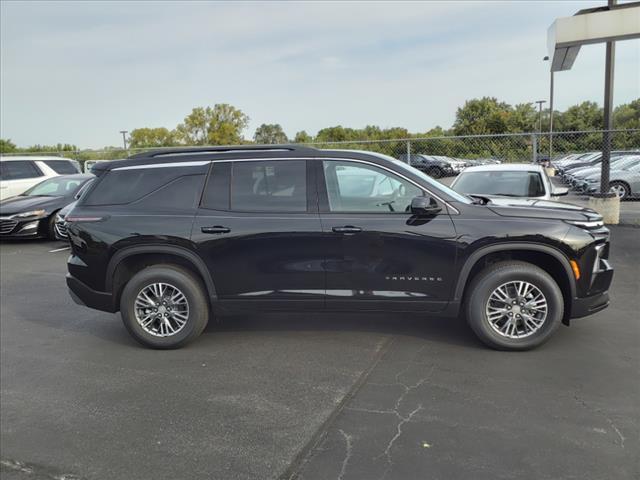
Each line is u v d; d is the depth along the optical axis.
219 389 3.95
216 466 2.96
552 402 3.52
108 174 4.97
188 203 4.73
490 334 4.41
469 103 64.44
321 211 4.54
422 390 3.78
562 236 4.27
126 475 2.93
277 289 4.61
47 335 5.34
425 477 2.76
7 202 11.55
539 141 13.57
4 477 2.97
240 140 69.56
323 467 2.90
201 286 4.79
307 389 3.88
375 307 4.54
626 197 15.52
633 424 3.21
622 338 4.66
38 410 3.73
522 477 2.72
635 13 9.52
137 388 4.03
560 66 12.41
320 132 58.34
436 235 4.37
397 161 4.70
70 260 4.96
